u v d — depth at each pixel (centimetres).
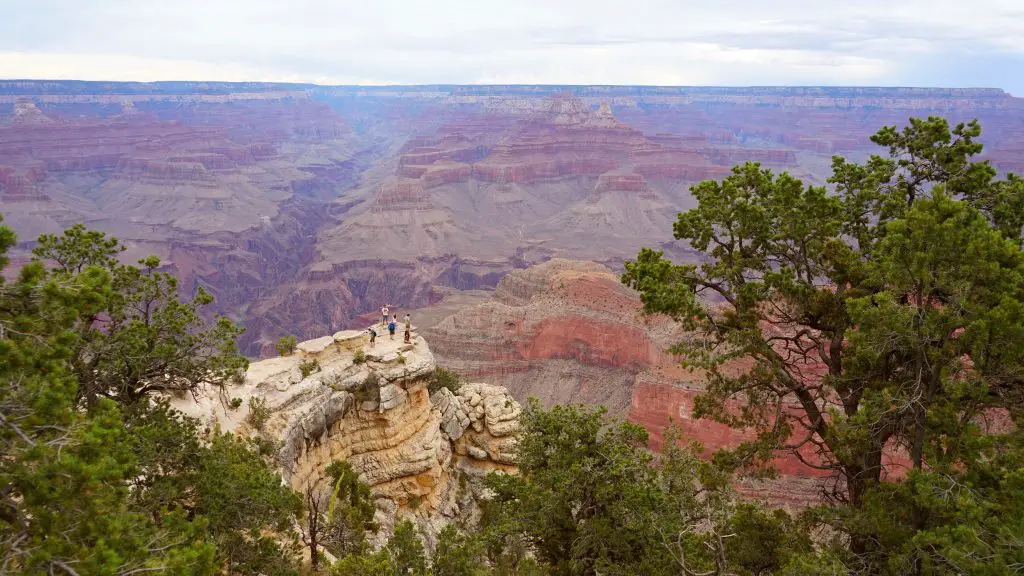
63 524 1206
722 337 2412
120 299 2342
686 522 2177
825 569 1755
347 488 3797
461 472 4912
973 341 1755
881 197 2417
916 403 1919
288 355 4416
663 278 2447
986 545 1495
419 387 4584
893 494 1953
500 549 2648
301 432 3903
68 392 1277
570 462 2291
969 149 2309
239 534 2270
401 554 2409
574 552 2183
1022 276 1712
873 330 1894
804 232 2289
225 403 3641
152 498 2039
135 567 1266
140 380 2442
